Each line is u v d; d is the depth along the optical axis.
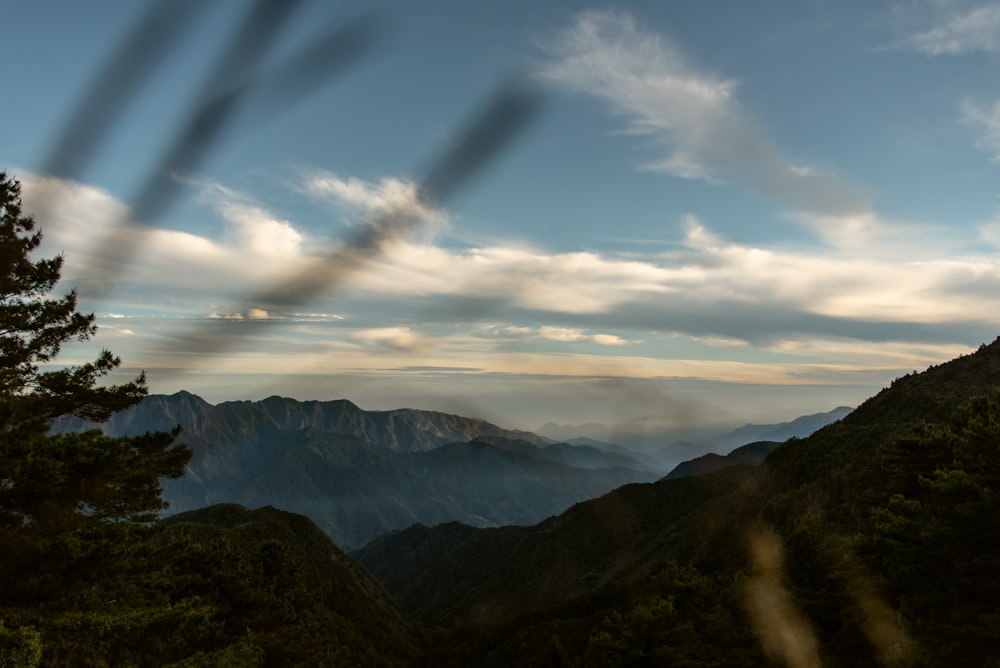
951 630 14.38
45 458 11.91
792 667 20.47
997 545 15.09
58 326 15.59
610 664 28.05
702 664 24.09
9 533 12.59
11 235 14.09
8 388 13.37
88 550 14.27
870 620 18.62
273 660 21.19
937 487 16.80
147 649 13.09
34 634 9.89
